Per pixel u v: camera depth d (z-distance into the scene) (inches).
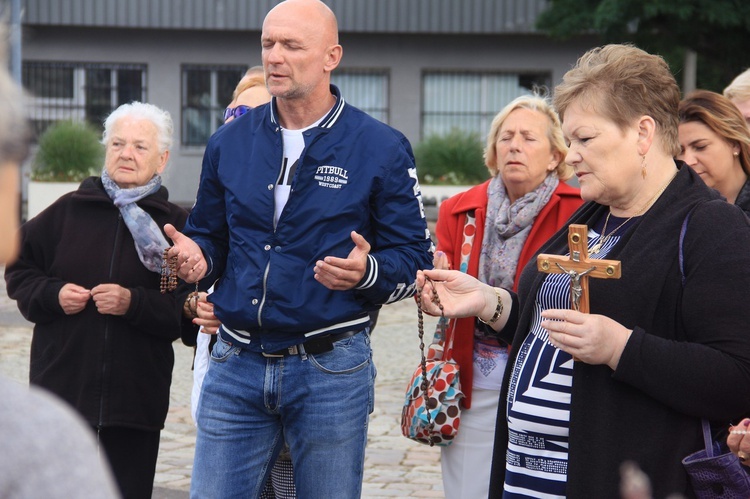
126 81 913.5
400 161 130.9
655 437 97.4
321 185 128.3
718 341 95.0
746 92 160.7
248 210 129.2
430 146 825.5
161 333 156.3
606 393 98.9
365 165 129.3
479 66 928.3
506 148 160.4
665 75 102.4
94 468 48.5
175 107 916.6
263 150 131.2
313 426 129.0
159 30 908.0
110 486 49.2
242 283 128.3
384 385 307.7
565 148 160.4
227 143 134.3
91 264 158.1
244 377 130.8
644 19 753.6
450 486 156.2
